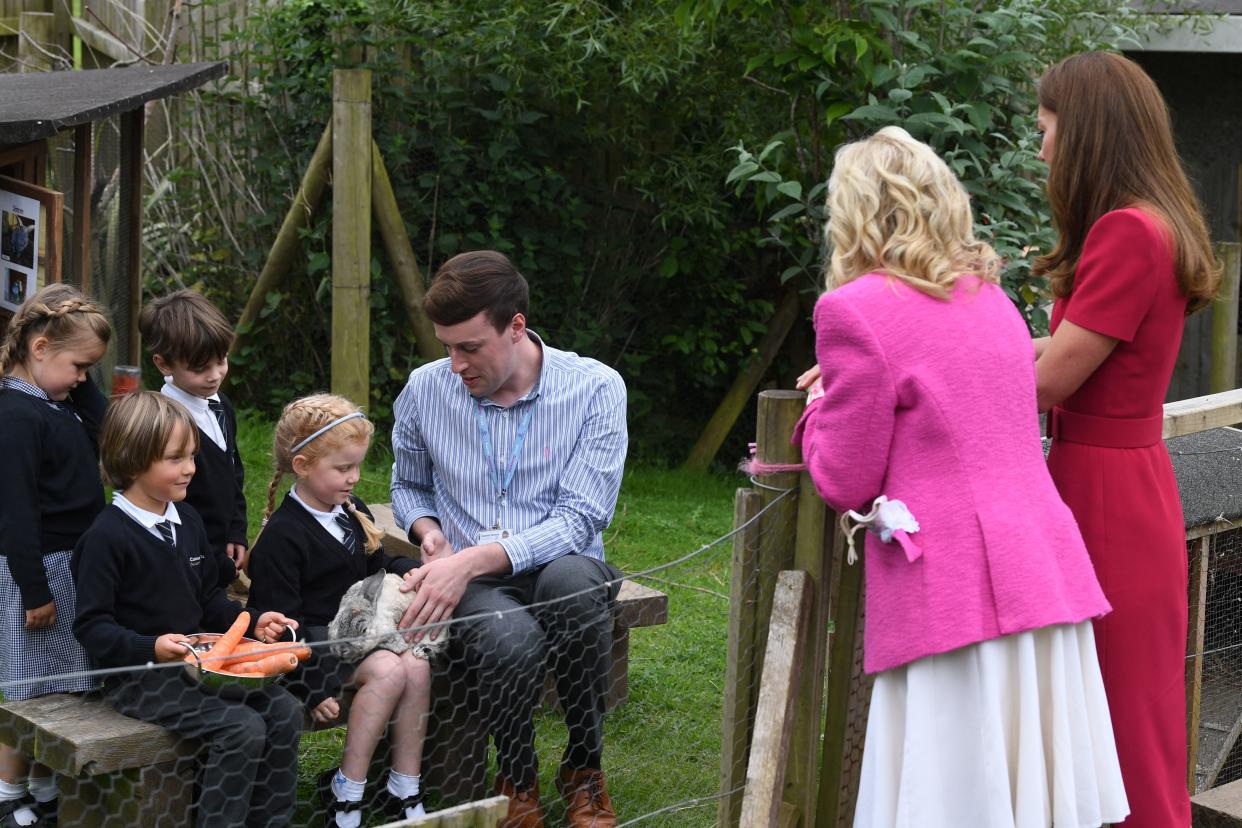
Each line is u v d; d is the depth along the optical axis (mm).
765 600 2805
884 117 5598
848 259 2559
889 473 2484
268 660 2748
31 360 3125
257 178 7160
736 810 2834
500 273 3133
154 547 2906
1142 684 2787
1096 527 2777
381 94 6793
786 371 7934
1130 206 2730
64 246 4977
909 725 2455
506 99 6844
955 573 2412
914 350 2428
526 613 3057
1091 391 2795
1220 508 3852
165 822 2781
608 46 6820
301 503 3246
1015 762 2479
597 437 3309
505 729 3047
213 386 3467
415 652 3016
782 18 6430
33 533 2990
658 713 4117
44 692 3055
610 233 7406
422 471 3457
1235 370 7816
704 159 7059
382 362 6852
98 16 7395
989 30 5867
